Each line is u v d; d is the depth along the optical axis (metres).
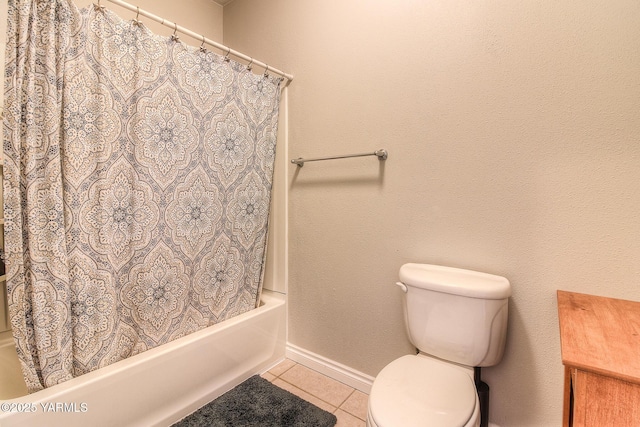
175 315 1.48
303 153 1.84
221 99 1.60
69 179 1.14
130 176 1.30
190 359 1.45
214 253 1.63
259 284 1.89
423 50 1.40
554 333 1.16
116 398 1.20
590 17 1.05
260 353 1.81
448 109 1.34
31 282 1.08
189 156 1.48
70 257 1.16
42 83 1.08
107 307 1.25
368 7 1.55
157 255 1.40
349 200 1.66
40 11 1.09
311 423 1.41
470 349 1.16
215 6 2.30
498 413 1.29
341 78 1.66
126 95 1.27
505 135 1.22
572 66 1.09
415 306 1.27
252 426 1.39
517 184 1.21
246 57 1.69
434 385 1.06
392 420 0.90
